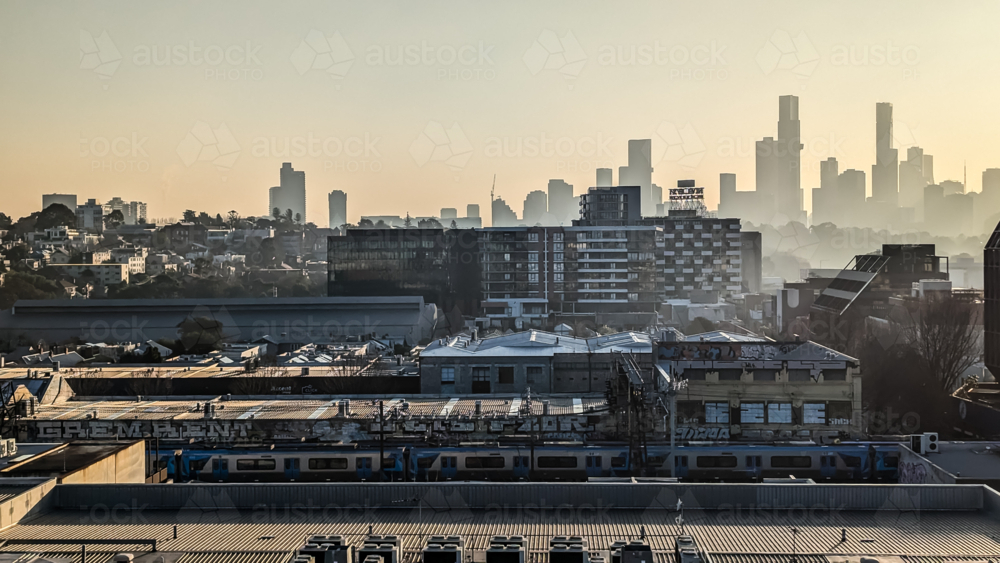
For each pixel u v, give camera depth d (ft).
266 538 140.56
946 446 233.14
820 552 132.36
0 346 575.79
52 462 175.83
